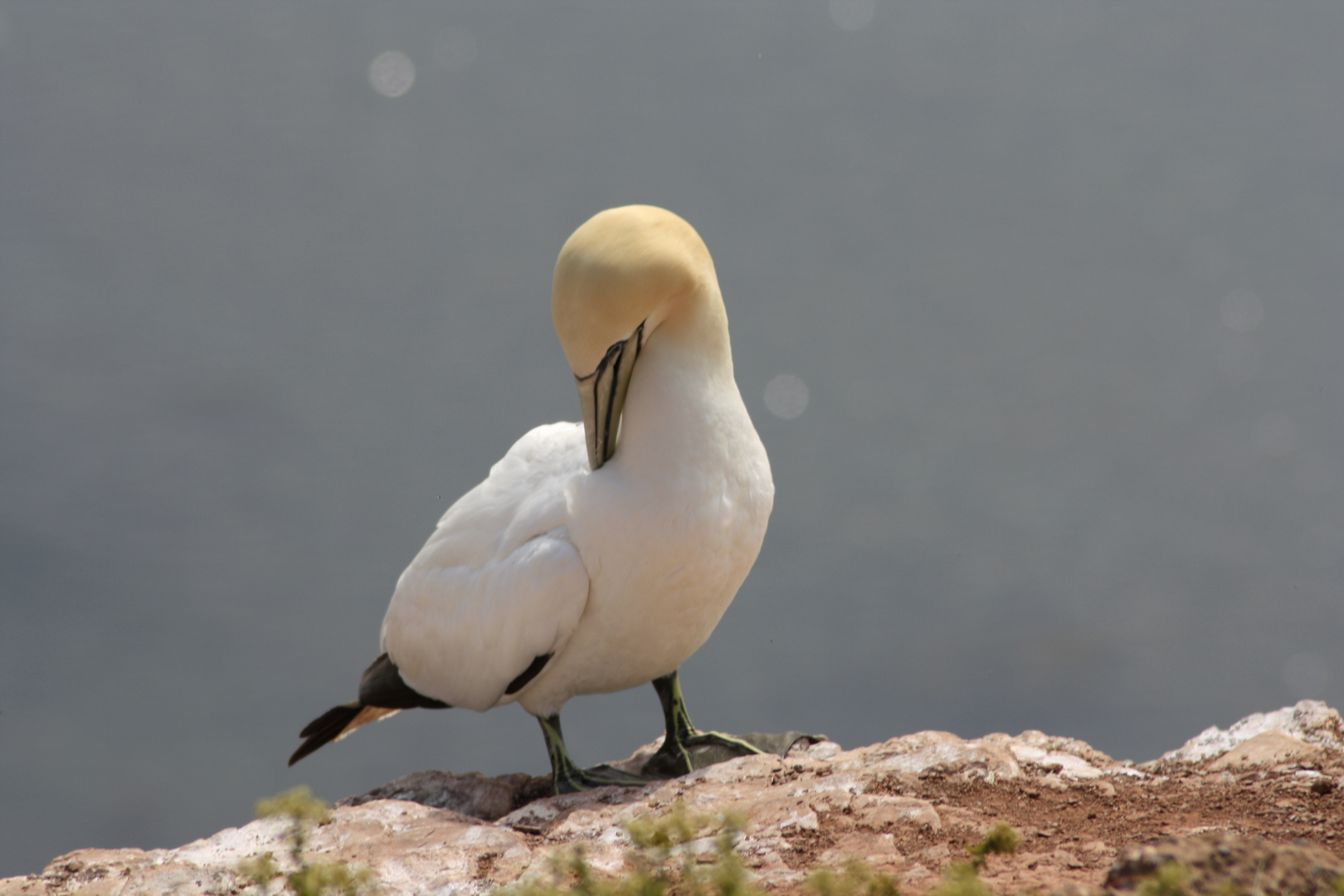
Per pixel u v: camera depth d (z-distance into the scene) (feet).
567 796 24.06
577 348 24.71
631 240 24.08
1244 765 23.75
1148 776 23.31
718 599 25.79
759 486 25.58
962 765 23.02
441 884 19.35
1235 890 14.37
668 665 26.58
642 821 18.22
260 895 19.24
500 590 24.90
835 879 15.83
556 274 24.67
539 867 19.60
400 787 26.48
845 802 21.01
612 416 25.21
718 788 22.76
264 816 17.21
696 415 24.62
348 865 19.51
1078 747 25.29
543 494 25.63
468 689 26.37
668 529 24.22
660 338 25.00
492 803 25.85
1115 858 18.58
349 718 30.71
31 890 20.29
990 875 17.87
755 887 17.34
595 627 24.94
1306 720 25.82
